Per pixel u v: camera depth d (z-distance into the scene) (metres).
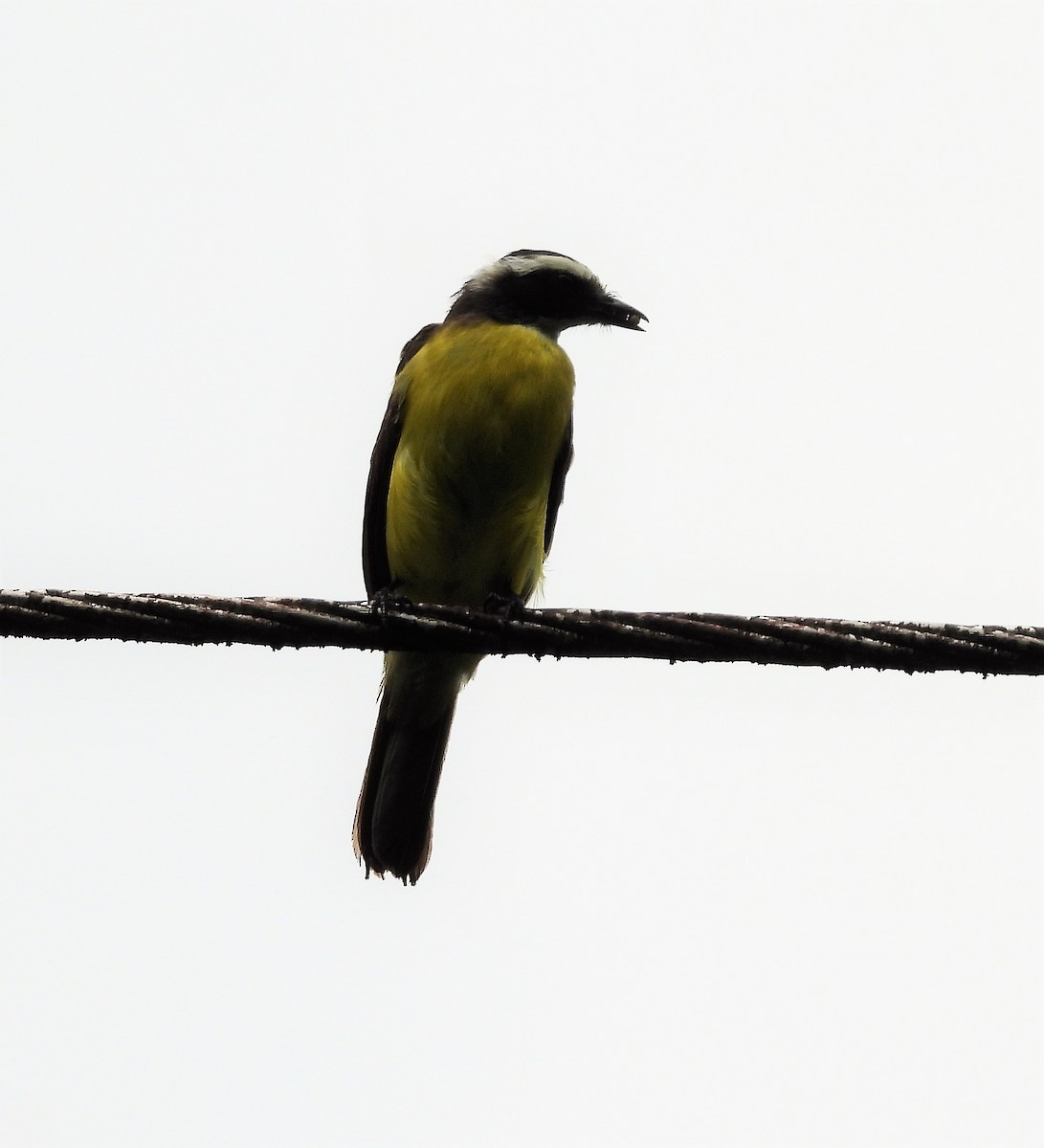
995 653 8.59
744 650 8.75
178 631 8.63
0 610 8.45
